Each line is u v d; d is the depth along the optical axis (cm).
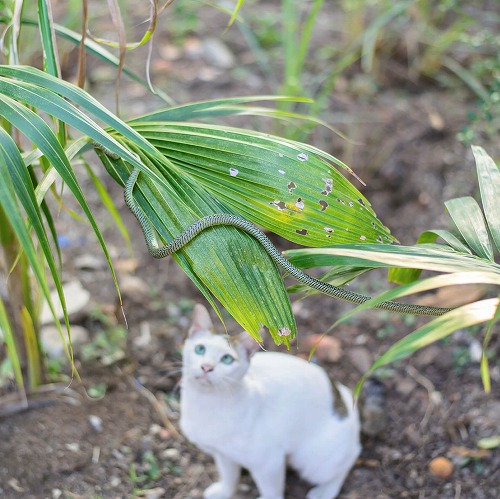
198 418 253
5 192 150
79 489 272
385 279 373
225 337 248
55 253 365
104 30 480
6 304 288
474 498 274
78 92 173
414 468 290
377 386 312
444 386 321
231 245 176
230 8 521
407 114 440
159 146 193
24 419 291
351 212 189
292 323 178
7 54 226
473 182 398
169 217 178
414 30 480
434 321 150
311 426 271
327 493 280
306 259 180
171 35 498
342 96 453
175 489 281
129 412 305
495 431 297
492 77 438
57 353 317
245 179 187
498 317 146
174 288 368
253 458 259
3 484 266
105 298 352
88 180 403
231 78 466
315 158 189
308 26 378
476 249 188
